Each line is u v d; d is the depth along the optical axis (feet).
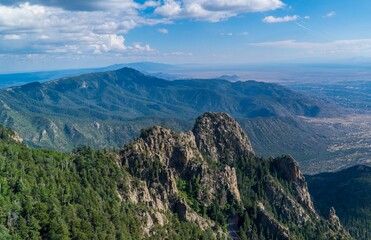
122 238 594.24
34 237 538.47
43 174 648.79
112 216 623.77
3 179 597.11
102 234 577.02
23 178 620.49
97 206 627.46
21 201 579.48
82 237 559.79
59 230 550.77
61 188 630.74
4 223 544.21
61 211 585.63
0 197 558.56
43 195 598.75
